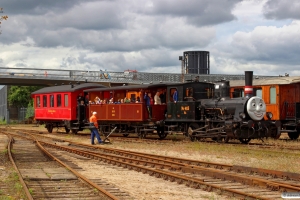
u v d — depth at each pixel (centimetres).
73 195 1023
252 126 2302
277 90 2812
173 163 1528
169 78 5381
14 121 6862
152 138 2972
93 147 2262
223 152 1931
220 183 1160
